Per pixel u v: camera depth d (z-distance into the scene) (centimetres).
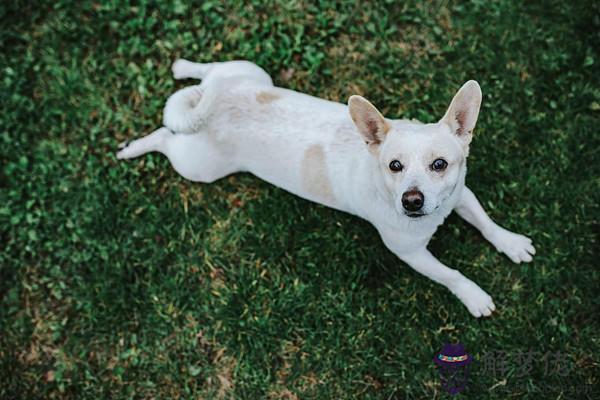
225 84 129
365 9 150
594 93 142
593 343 135
